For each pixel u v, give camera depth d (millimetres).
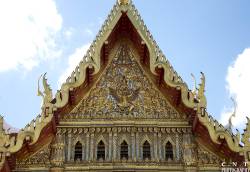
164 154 26328
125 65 29203
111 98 27969
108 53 28844
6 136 25047
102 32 28203
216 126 25688
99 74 28500
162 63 27438
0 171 24406
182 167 25938
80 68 27141
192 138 26828
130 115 27328
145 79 28672
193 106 26312
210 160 26141
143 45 28109
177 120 27297
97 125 27016
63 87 26625
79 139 26703
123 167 25766
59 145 26359
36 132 25312
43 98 26203
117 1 29250
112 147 26375
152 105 27766
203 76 26844
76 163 25938
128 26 29344
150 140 26703
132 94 28094
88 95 28141
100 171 25719
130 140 26594
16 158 25406
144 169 25781
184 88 26859
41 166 25797
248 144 25141
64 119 27203
